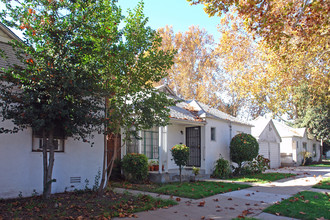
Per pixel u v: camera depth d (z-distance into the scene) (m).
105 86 7.89
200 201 8.05
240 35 23.31
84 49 7.06
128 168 11.55
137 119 8.38
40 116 6.34
